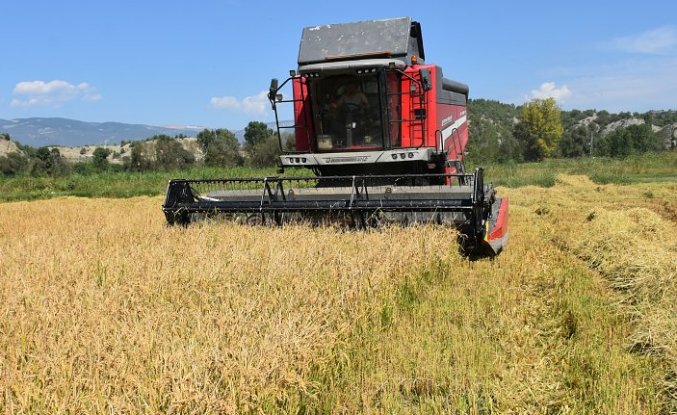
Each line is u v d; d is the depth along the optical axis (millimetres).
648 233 9094
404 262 6027
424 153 9297
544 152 86875
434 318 5332
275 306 4641
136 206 15773
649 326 4902
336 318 4531
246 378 3311
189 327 4176
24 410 3053
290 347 3689
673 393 3869
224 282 5191
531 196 17297
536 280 6613
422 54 11508
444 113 11242
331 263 5883
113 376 3340
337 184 10352
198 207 8711
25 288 5047
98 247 7285
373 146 9945
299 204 8258
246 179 8836
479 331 4977
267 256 6211
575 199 16828
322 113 10094
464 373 4148
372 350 4465
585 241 8812
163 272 5441
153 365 3422
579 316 5297
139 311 4484
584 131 90312
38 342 3764
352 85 9836
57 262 6242
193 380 3217
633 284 6156
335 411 3598
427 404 3740
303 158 9914
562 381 4043
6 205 17234
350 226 8156
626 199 16484
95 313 4363
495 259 7699
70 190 26531
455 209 7438
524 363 4246
